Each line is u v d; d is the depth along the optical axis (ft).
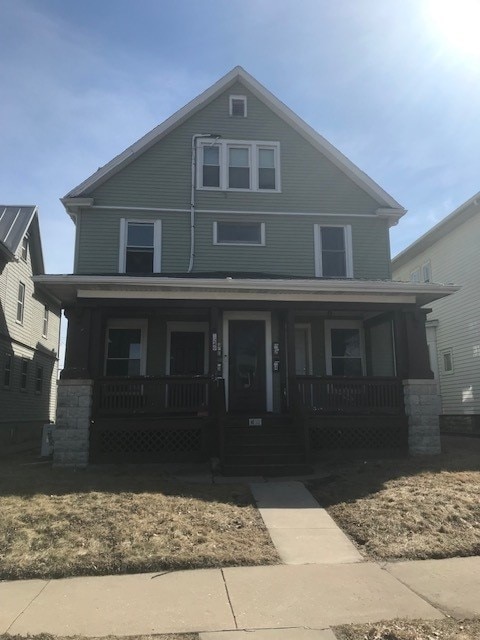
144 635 13.41
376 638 13.21
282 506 25.00
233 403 43.91
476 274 58.70
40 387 78.54
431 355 69.41
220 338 44.65
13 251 59.93
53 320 86.38
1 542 19.51
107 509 22.95
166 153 48.70
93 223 46.83
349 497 25.86
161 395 38.42
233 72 49.98
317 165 50.21
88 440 35.19
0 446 59.72
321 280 37.96
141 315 44.98
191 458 35.91
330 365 47.85
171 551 19.08
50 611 14.84
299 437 35.40
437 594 15.93
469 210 58.18
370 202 50.14
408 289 37.93
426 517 22.49
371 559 19.08
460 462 33.22
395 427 38.09
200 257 47.29
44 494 25.44
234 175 49.52
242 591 16.20
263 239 48.29
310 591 16.20
